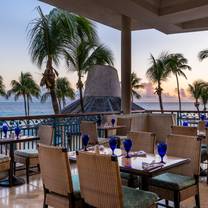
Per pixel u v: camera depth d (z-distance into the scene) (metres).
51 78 8.66
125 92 7.51
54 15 8.56
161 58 16.42
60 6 6.70
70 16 8.65
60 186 2.65
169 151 3.45
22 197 3.85
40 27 8.48
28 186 4.32
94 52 9.56
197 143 3.23
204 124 6.00
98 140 5.69
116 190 2.25
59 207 2.72
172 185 2.97
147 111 8.42
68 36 8.71
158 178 3.12
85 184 2.48
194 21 7.88
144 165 2.68
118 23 8.07
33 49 8.60
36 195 3.93
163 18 7.02
